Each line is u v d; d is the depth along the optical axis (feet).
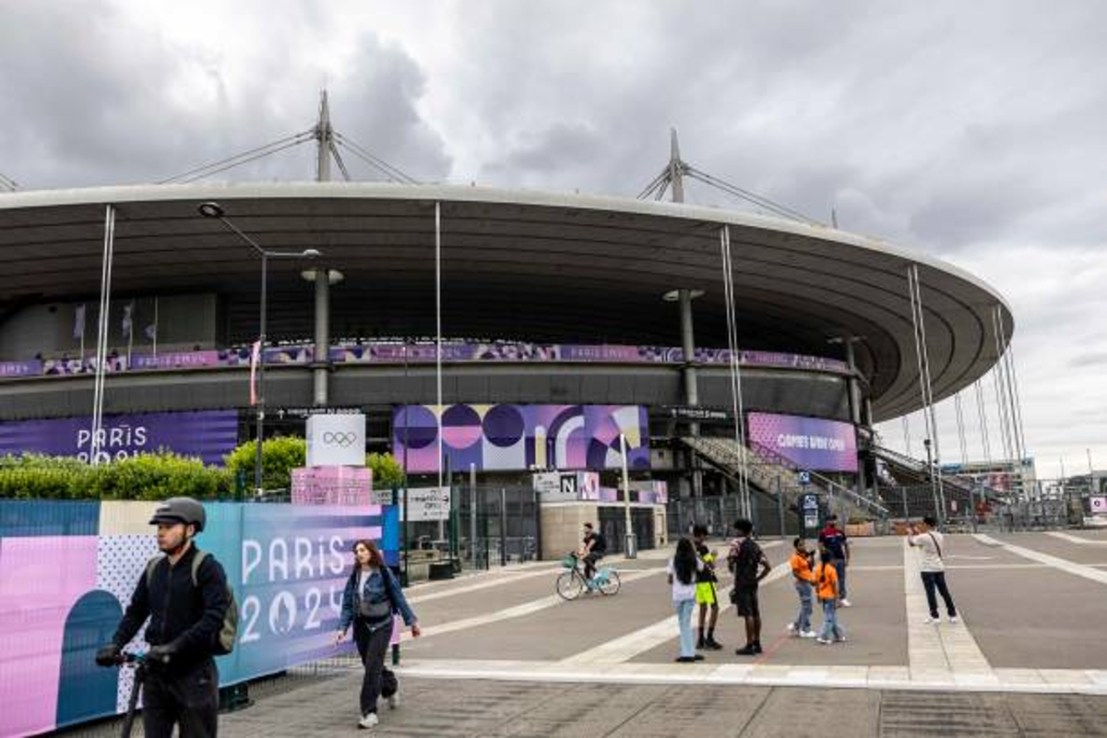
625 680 34.32
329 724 28.58
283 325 273.13
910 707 27.91
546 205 177.06
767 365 231.91
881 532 160.56
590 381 213.25
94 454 167.32
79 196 164.14
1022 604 53.06
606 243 199.00
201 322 219.61
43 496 95.55
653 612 58.34
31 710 26.13
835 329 276.82
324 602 38.75
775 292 237.04
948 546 115.96
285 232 184.14
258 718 29.66
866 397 310.24
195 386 198.80
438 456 196.65
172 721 17.66
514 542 131.03
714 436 239.91
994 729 24.91
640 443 209.15
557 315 265.75
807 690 31.04
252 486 116.67
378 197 170.91
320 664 40.16
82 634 27.99
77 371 199.62
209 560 18.15
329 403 201.05
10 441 199.62
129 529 30.01
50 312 222.69
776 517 173.99
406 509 90.74
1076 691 29.43
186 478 102.17
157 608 17.81
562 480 134.72
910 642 41.16
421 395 203.10
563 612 60.44
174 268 201.98
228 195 166.40
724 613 55.72
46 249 187.01
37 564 26.73
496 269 214.48
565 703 30.50
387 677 30.71
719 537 173.06
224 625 17.74
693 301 247.29
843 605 56.29
